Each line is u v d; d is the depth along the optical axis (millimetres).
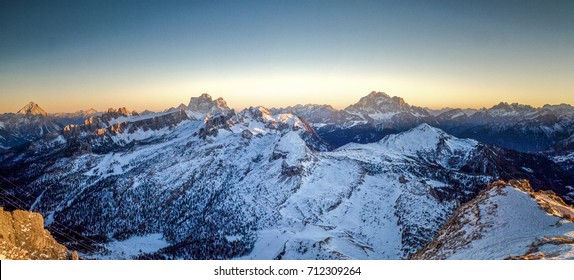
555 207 111938
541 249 76500
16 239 92438
